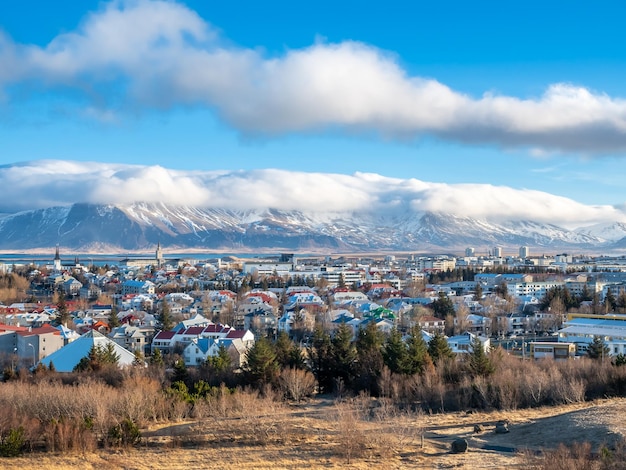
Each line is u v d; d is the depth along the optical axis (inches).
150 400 5103.3
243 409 5315.0
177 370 6422.2
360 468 3599.9
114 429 4224.9
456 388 5861.2
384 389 6063.0
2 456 3905.0
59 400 4798.2
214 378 6535.4
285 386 6264.8
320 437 4320.9
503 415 5059.1
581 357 7623.0
